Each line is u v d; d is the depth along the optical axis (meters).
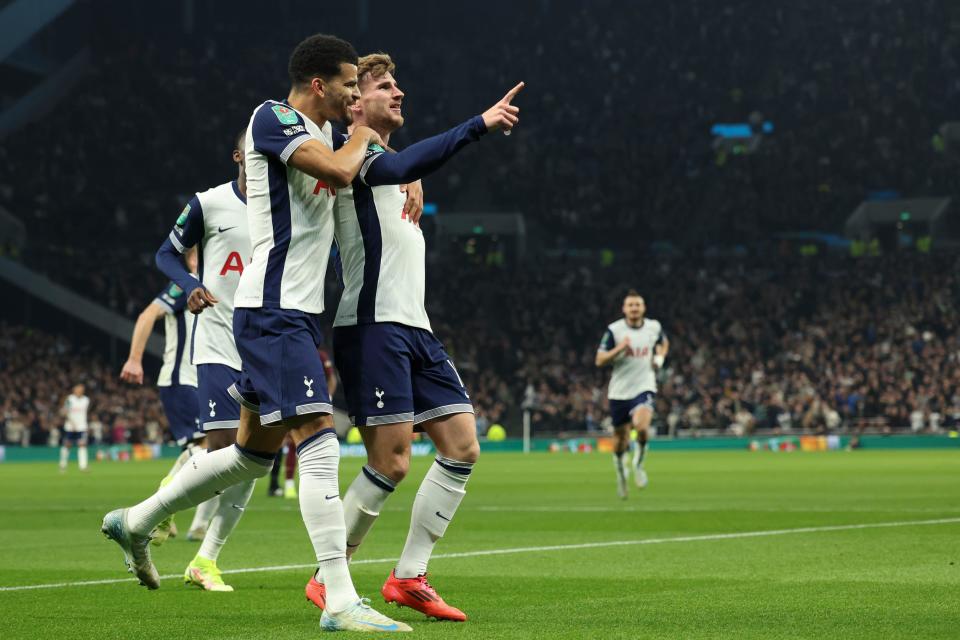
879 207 66.88
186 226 10.06
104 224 63.38
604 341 22.12
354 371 7.66
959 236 65.50
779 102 74.25
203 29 76.12
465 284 64.88
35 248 59.09
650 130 73.75
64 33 69.19
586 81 76.31
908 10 75.62
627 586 8.95
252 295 7.23
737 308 62.34
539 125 74.56
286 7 77.19
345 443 52.94
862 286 62.41
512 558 11.06
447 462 7.63
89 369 55.97
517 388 59.22
